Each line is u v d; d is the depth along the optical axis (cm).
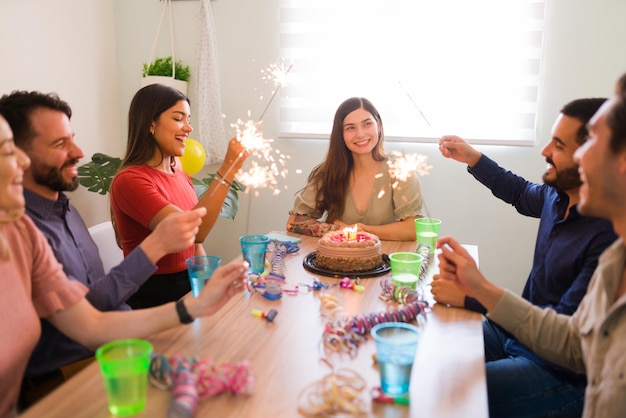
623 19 272
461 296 146
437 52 294
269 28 313
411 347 99
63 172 153
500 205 304
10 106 145
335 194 239
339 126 234
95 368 112
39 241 121
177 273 198
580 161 101
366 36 301
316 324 134
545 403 144
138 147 199
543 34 282
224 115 314
